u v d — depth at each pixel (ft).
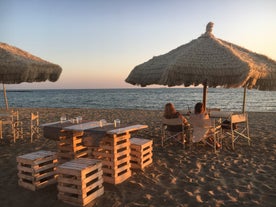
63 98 215.72
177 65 18.61
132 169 16.84
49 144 23.71
